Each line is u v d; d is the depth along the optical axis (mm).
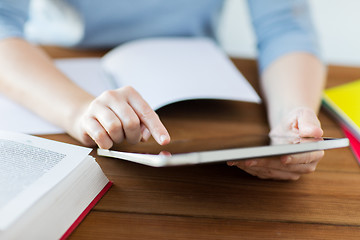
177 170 492
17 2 751
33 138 461
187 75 675
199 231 388
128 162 500
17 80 589
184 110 651
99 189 434
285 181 484
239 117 637
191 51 799
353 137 602
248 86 679
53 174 385
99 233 375
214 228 394
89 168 424
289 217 418
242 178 484
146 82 640
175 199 435
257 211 424
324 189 473
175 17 994
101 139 454
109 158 504
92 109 470
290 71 676
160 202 427
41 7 952
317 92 636
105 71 725
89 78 690
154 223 394
